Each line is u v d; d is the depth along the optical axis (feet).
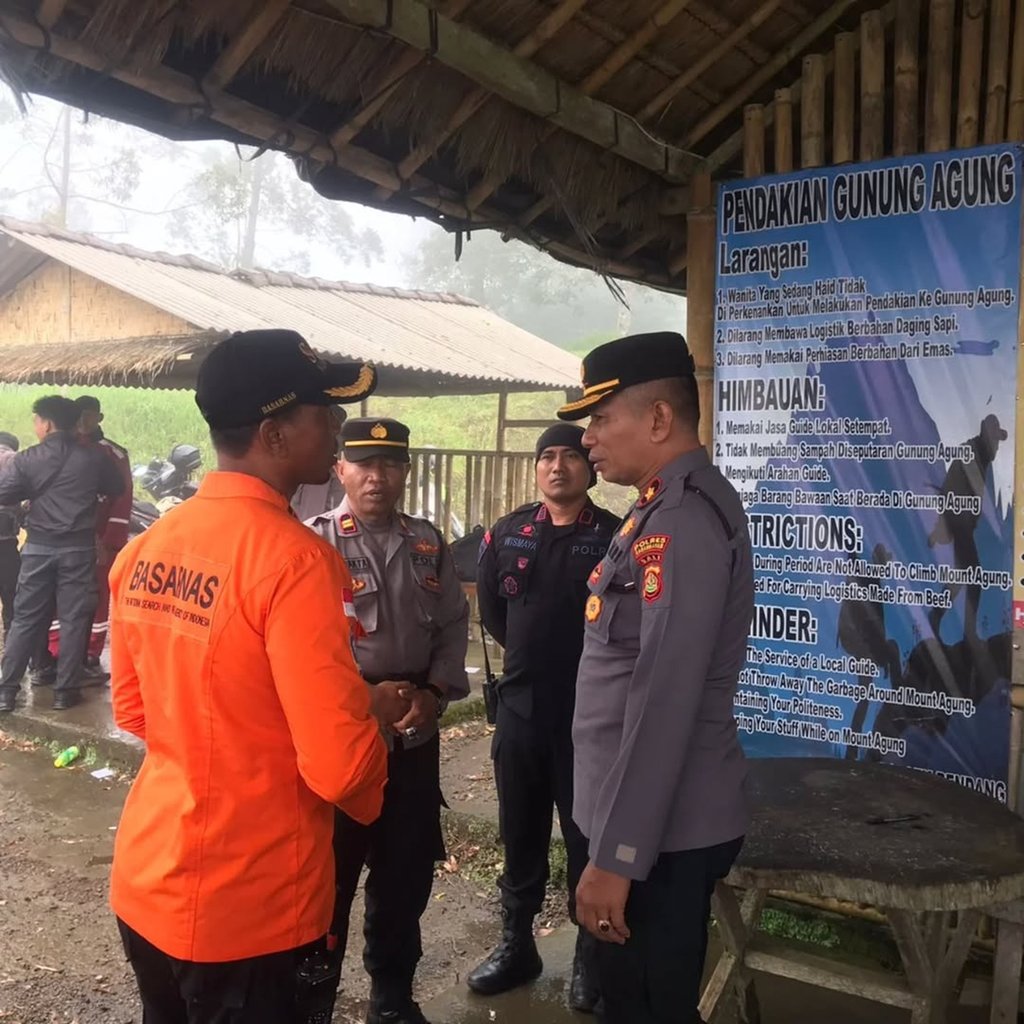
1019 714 9.34
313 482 5.74
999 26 9.41
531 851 9.52
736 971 7.72
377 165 9.71
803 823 7.63
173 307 23.20
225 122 8.54
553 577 9.06
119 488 20.34
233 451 5.48
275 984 5.22
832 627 10.23
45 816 14.64
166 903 5.14
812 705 10.37
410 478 26.40
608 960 6.09
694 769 5.96
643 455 6.19
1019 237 9.20
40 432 18.72
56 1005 9.65
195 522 5.41
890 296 9.83
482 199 10.66
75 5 7.25
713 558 5.67
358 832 8.20
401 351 28.14
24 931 11.17
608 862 5.59
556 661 8.98
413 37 8.24
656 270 13.25
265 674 5.13
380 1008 8.55
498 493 27.22
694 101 11.02
